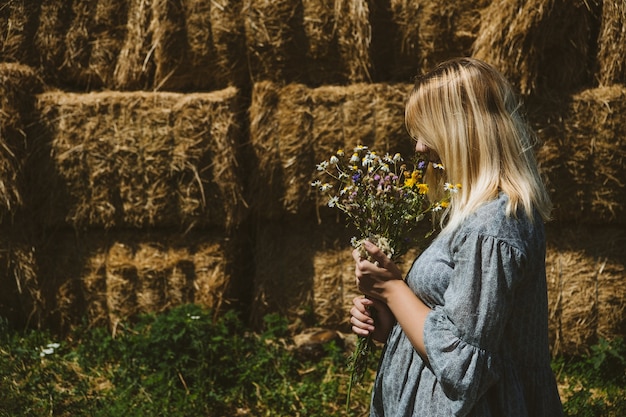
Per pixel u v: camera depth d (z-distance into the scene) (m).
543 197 1.95
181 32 4.41
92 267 4.59
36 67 4.52
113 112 4.41
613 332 4.50
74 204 4.50
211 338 4.17
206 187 4.45
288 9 4.37
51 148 4.44
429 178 2.25
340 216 4.64
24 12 4.45
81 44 4.51
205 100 4.37
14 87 4.35
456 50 4.41
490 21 4.25
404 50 4.44
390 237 2.14
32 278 4.55
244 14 4.38
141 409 3.80
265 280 4.64
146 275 4.57
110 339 4.42
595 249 4.51
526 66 4.22
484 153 1.93
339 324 4.67
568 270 4.50
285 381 4.16
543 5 4.11
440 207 2.07
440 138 1.98
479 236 1.82
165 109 4.38
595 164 4.33
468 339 1.79
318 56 4.45
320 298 4.63
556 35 4.23
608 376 4.32
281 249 4.67
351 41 4.38
